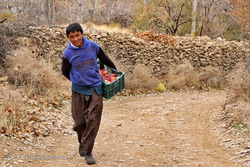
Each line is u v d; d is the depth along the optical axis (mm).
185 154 5051
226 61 15398
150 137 6176
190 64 14102
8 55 8367
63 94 8891
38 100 7512
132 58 13297
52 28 11469
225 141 5543
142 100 10570
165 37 14836
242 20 17516
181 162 4645
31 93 7758
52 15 25938
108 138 6016
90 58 4289
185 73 13828
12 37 9172
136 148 5406
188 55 14750
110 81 4598
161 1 20250
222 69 15102
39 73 8398
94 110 4270
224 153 4973
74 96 4398
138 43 13609
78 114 4336
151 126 7086
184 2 20609
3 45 8586
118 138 6059
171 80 13375
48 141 5355
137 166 4453
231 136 5777
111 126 7008
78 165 4328
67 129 6270
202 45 15125
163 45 14492
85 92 4332
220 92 12883
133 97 11125
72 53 4238
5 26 9164
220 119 7047
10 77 8016
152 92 12227
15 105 5984
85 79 4281
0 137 4770
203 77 14164
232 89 7930
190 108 8914
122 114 8352
